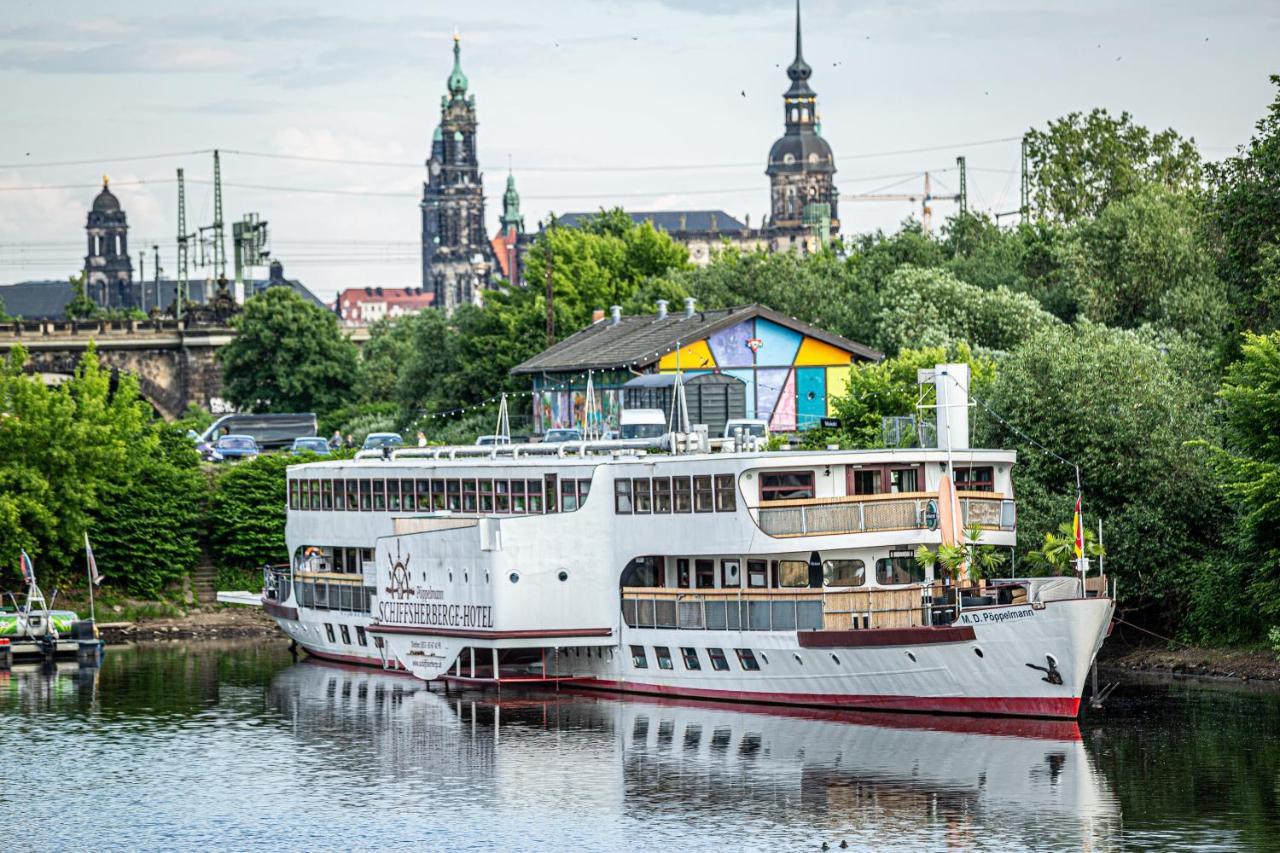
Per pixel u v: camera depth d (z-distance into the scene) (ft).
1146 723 235.40
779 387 398.01
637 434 322.55
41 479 374.63
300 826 202.59
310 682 294.25
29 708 277.23
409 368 573.33
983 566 248.52
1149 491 282.97
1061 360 296.30
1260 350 261.24
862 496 238.68
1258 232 314.76
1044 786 205.46
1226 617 278.87
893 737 229.66
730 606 248.32
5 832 203.92
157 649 352.49
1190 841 184.96
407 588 280.10
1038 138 618.85
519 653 290.15
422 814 205.05
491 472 274.36
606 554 260.42
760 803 203.31
